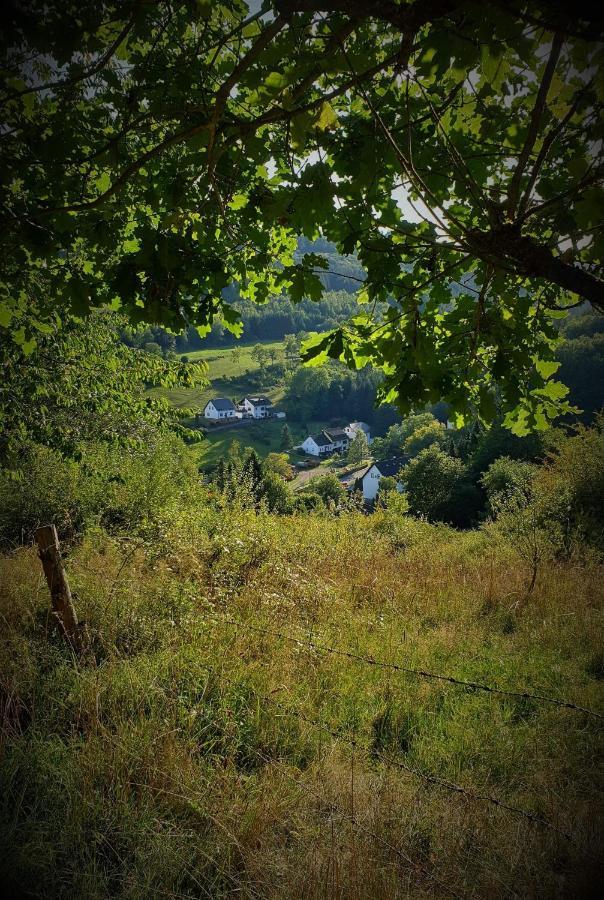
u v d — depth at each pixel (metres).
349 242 2.44
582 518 13.62
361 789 3.27
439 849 2.88
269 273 3.28
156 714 3.87
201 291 2.70
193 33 2.48
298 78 1.64
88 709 3.79
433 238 2.03
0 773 3.21
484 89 2.14
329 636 5.61
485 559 10.76
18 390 7.81
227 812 3.10
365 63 1.71
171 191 2.40
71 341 8.14
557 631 6.18
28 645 4.55
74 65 2.13
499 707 4.46
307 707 4.22
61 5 1.78
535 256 1.55
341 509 13.56
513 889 2.66
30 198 2.54
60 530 10.59
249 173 2.70
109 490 11.80
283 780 3.35
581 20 1.17
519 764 3.70
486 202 1.67
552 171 2.44
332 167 2.30
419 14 1.32
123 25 2.10
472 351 2.50
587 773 3.59
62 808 3.13
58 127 2.35
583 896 2.58
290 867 2.75
